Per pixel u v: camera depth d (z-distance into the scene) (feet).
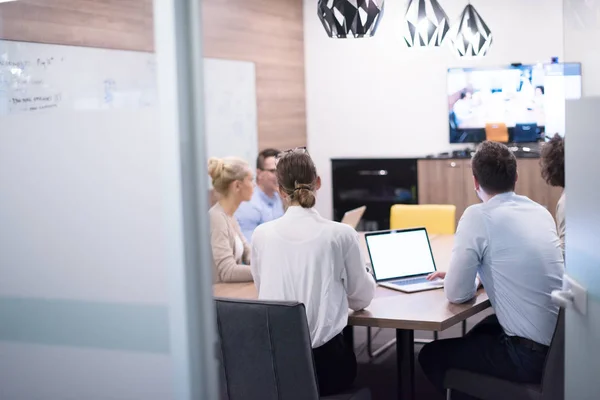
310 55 26.96
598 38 7.25
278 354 8.72
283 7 25.39
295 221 9.60
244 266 12.30
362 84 26.35
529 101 23.66
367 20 11.72
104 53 6.93
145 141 6.39
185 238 6.28
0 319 7.53
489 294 10.28
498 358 10.01
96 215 6.77
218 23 21.84
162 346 6.51
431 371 10.61
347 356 9.82
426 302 10.53
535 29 23.70
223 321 8.90
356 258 9.55
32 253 7.24
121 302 6.70
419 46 13.55
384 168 25.23
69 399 7.18
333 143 26.99
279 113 25.26
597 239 7.27
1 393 7.64
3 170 7.32
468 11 14.90
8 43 9.39
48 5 10.31
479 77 24.22
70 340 7.10
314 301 9.41
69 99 7.27
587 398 7.66
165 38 6.17
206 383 6.47
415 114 25.67
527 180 22.79
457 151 24.57
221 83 22.07
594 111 7.32
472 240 10.05
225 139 22.34
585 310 7.65
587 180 7.61
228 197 12.87
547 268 9.85
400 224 17.52
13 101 7.97
